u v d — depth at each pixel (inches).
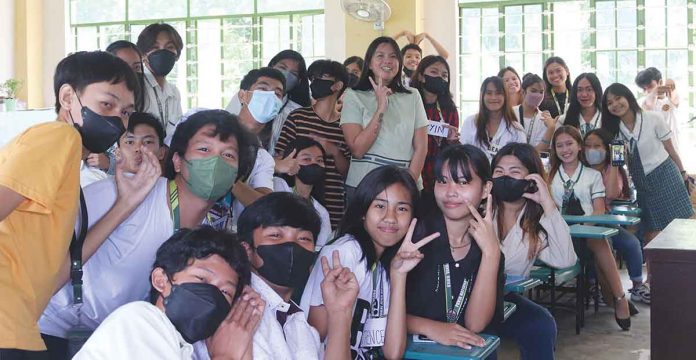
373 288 88.3
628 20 309.4
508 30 323.6
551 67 238.2
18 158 57.6
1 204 56.1
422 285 94.0
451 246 95.3
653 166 209.2
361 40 319.3
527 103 219.5
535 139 219.3
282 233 76.7
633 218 171.8
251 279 74.3
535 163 127.5
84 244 70.4
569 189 185.8
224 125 76.6
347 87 151.3
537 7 319.3
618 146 194.2
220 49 356.5
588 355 152.8
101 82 67.0
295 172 117.9
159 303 65.4
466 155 93.4
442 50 266.7
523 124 220.5
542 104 237.9
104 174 103.5
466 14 327.6
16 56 369.1
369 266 87.8
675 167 210.4
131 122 95.7
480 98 188.9
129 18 366.3
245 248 71.2
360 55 319.6
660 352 96.7
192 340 64.5
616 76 312.2
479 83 328.2
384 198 88.1
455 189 93.0
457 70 320.5
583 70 315.6
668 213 209.9
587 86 212.2
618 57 311.6
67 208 62.6
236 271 66.3
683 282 95.3
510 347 158.2
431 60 173.8
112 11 368.5
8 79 353.4
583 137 197.9
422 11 320.5
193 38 358.9
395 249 89.9
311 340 76.2
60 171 59.1
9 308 59.6
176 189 77.5
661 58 306.3
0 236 60.1
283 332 74.5
